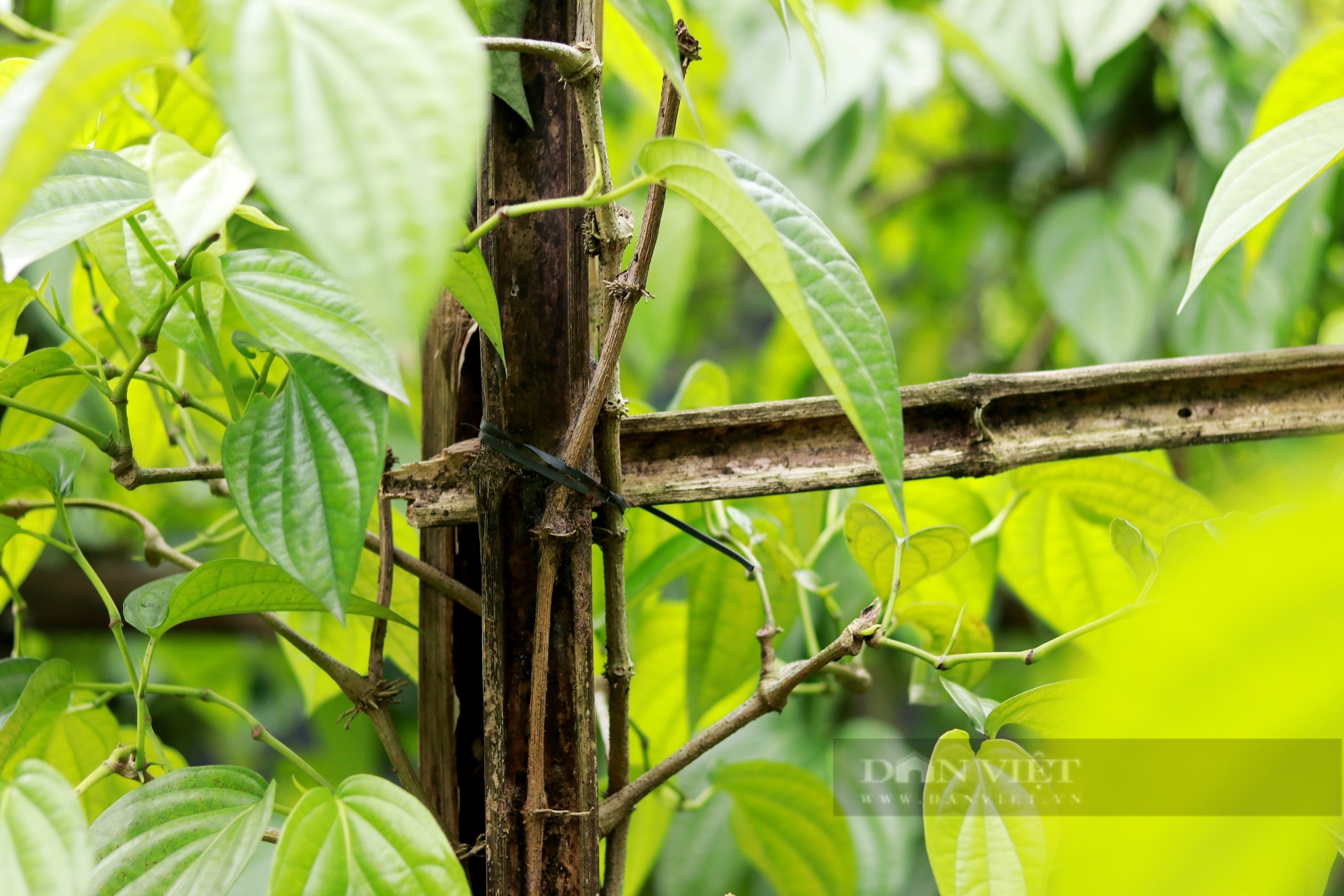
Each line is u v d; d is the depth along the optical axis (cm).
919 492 80
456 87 25
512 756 52
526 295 51
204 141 77
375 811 44
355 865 42
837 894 88
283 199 24
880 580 61
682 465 56
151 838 46
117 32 26
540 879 50
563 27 51
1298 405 60
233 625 130
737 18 133
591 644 52
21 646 70
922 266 196
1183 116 142
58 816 38
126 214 45
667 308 144
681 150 37
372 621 82
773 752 133
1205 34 133
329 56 26
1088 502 74
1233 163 55
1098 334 128
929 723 157
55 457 64
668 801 91
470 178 25
